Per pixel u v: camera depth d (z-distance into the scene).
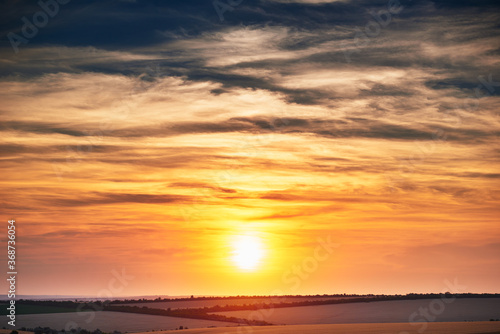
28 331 53.00
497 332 41.62
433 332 43.31
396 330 46.88
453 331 43.84
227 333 48.94
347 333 44.84
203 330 53.88
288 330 50.84
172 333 50.38
